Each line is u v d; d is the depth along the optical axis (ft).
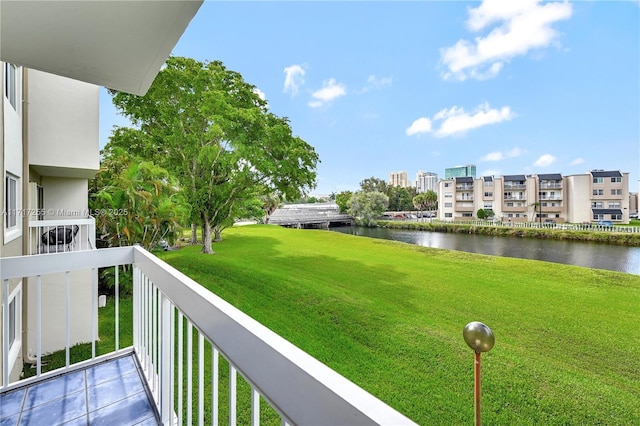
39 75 15.06
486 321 26.50
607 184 112.57
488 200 132.36
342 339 21.88
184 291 3.62
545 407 14.58
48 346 15.64
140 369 6.81
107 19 4.34
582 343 22.41
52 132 15.39
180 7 4.05
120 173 31.24
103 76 6.49
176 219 31.60
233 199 50.49
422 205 169.07
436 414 14.10
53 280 15.87
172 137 43.24
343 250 61.77
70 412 5.41
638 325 25.81
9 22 4.36
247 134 44.47
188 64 45.78
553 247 73.51
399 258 54.75
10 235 11.26
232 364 2.40
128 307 25.17
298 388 1.68
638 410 14.44
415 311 28.25
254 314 26.04
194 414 11.61
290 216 122.93
